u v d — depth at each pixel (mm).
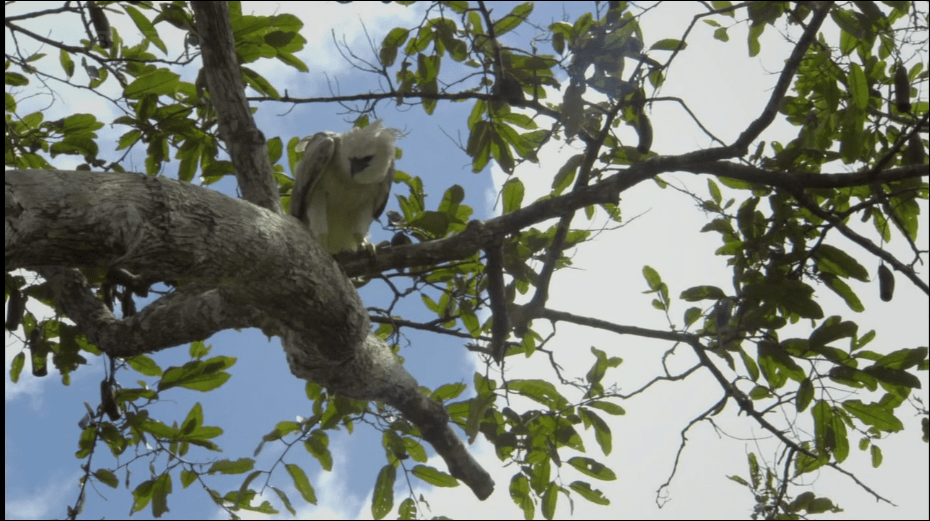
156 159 5312
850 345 5016
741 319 4938
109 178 3312
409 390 5309
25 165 5320
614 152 5438
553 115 4930
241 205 3785
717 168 5000
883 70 5066
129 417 5223
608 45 4617
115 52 5312
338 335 4395
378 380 5129
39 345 5402
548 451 5316
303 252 4016
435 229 5301
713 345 5098
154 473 5312
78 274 5059
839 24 4176
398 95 4965
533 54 4996
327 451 5711
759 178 4988
